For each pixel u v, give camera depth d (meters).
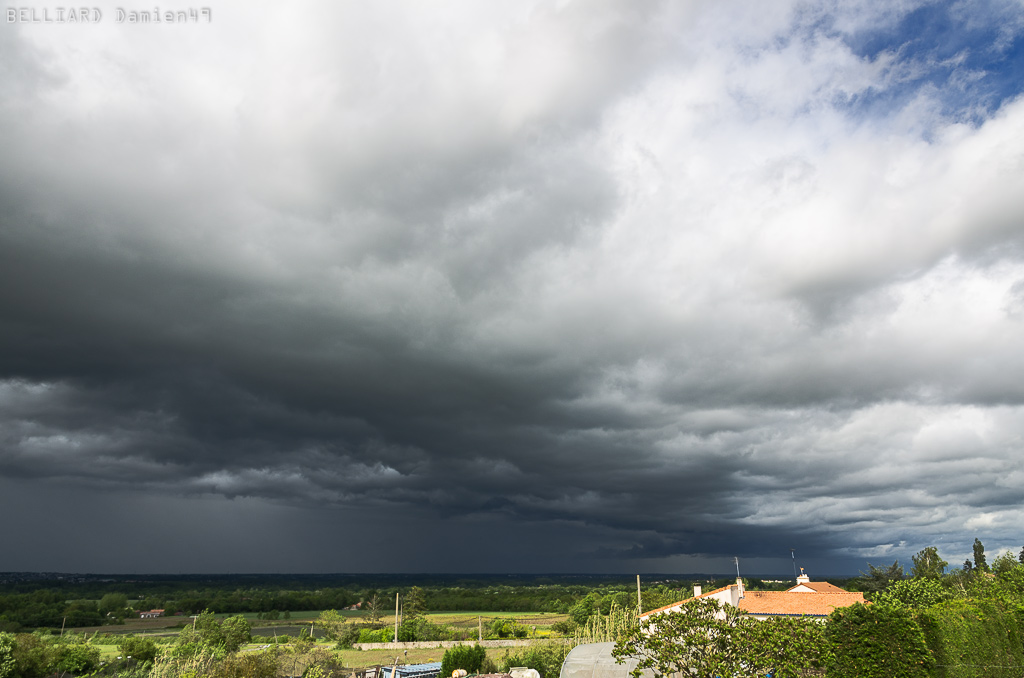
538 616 147.88
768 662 21.69
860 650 28.12
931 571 75.38
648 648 23.94
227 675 49.94
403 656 79.19
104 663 63.16
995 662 27.11
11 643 54.78
